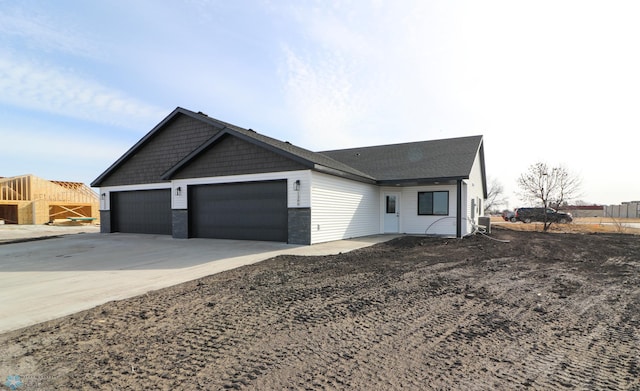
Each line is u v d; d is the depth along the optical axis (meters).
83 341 3.26
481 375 2.54
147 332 3.47
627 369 2.63
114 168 17.20
